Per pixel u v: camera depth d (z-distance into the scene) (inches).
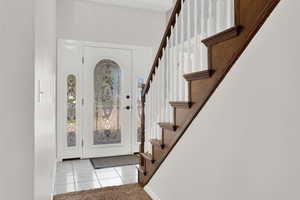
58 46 145.6
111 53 161.2
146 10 169.5
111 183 107.3
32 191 35.3
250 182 41.3
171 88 81.1
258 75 39.9
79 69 152.3
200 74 57.4
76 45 151.5
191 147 63.0
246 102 42.8
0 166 34.1
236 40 46.5
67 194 93.6
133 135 167.2
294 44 32.8
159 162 83.1
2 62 34.6
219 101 51.2
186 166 65.5
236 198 45.0
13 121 34.8
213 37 52.6
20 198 34.6
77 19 150.7
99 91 158.2
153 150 89.4
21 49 35.5
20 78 35.2
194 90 61.9
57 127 144.9
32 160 35.4
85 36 152.4
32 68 36.0
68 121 149.5
